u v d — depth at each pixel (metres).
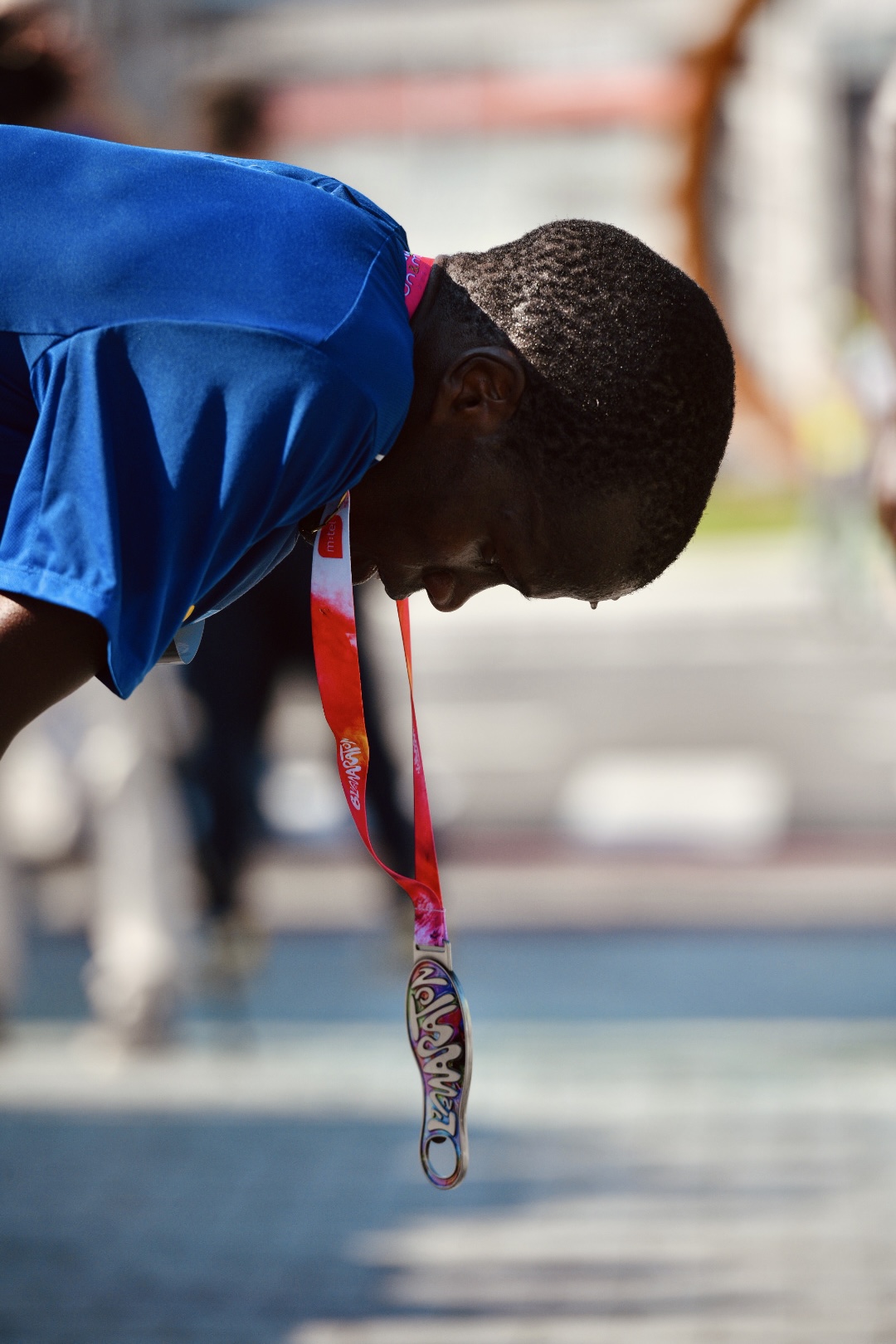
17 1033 17.61
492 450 6.31
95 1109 14.78
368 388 5.98
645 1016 17.81
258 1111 14.66
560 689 45.69
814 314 76.31
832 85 76.00
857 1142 13.33
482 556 6.57
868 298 11.90
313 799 30.38
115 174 6.19
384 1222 11.91
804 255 76.88
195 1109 14.76
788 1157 13.02
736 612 58.03
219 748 17.22
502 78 73.38
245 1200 12.35
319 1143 13.70
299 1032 17.44
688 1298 10.42
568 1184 12.56
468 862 27.27
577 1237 11.51
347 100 72.88
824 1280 10.62
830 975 19.55
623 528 6.34
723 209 75.88
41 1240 11.55
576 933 22.28
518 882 25.78
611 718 40.97
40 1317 10.22
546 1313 10.25
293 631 16.86
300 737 36.12
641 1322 10.11
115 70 16.28
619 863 26.97
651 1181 12.59
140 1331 9.98
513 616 60.59
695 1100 14.73
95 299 5.89
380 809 16.77
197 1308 10.32
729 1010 17.97
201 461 5.83
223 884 17.59
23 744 24.59
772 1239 11.33
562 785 33.53
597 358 6.16
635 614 59.12
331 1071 15.96
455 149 74.69
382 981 19.67
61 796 24.75
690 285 6.37
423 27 73.12
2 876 17.17
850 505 57.88
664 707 42.16
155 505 5.81
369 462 6.21
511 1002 18.62
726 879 25.53
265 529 6.02
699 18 60.03
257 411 5.82
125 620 5.76
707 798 31.61
